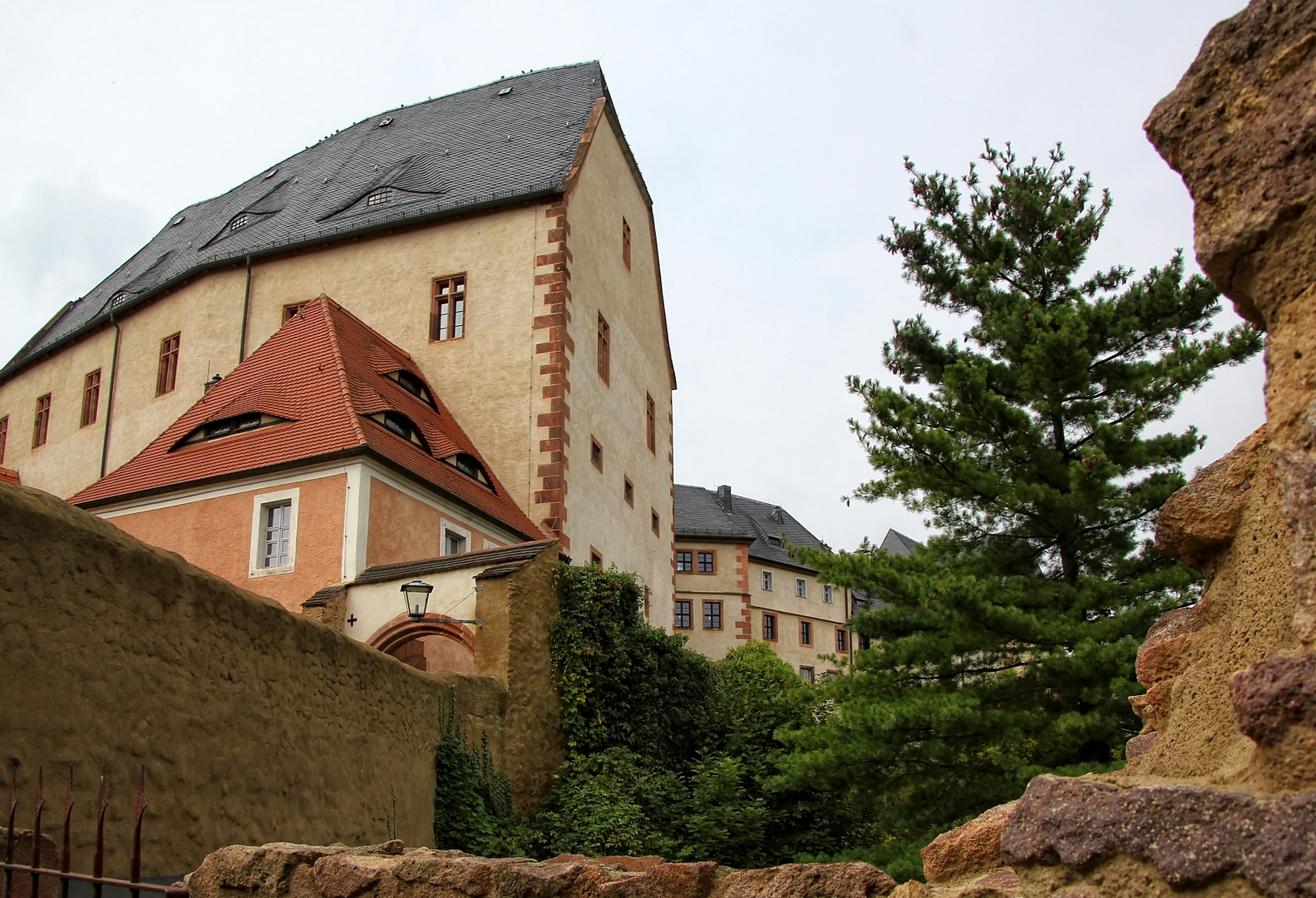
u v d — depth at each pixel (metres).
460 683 14.01
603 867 4.57
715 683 20.06
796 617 62.00
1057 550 16.41
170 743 8.41
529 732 15.26
